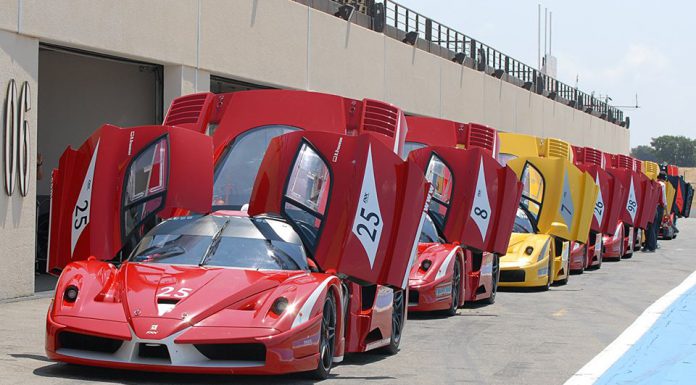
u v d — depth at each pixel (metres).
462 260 13.82
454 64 32.09
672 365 9.33
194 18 17.41
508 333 11.68
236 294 7.45
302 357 7.42
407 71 27.83
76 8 14.44
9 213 13.24
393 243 9.02
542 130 44.22
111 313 7.30
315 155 8.48
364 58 24.75
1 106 13.06
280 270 8.09
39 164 16.42
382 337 9.45
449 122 16.52
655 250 32.12
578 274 22.09
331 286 8.05
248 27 19.17
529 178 18.83
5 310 12.09
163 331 7.07
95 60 18.45
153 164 8.50
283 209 8.38
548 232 18.47
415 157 14.04
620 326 12.46
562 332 11.81
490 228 14.17
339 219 8.40
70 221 8.68
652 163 36.00
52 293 14.10
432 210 13.89
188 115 11.40
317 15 22.08
